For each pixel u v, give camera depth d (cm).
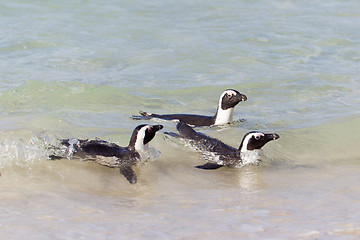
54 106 1527
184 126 1292
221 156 1161
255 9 2972
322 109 1571
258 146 1157
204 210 816
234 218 764
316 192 931
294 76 1920
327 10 2972
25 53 2083
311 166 1132
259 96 1723
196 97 1727
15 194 888
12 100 1562
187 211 812
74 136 1253
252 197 902
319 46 2305
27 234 688
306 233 686
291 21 2719
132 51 2173
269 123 1457
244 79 1888
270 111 1573
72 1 2944
